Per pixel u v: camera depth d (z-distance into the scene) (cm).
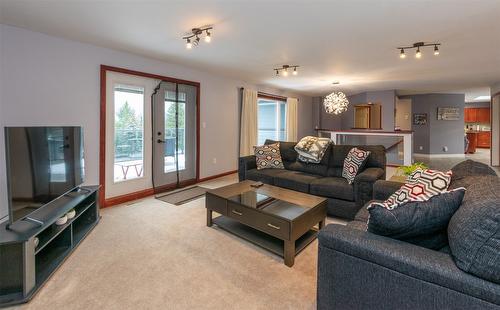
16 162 187
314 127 882
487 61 415
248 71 489
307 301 169
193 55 383
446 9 236
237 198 265
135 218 312
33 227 187
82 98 328
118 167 374
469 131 1048
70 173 255
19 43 278
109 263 212
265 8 235
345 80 579
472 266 98
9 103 274
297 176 354
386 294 117
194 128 483
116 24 271
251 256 225
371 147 339
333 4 227
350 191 293
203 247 240
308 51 362
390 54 375
